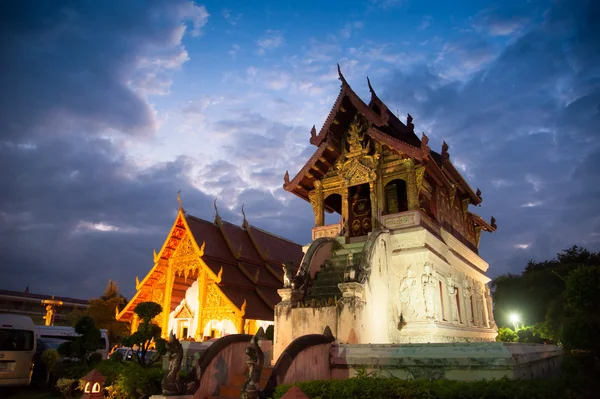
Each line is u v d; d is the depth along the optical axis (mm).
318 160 20438
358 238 19484
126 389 12711
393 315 15906
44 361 18750
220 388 11297
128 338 15539
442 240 19516
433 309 15922
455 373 8648
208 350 11453
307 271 16344
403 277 16734
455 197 24516
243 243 33156
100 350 24734
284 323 14039
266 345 13383
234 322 25969
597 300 8227
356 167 19781
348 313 13008
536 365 10141
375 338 13938
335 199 23031
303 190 21484
